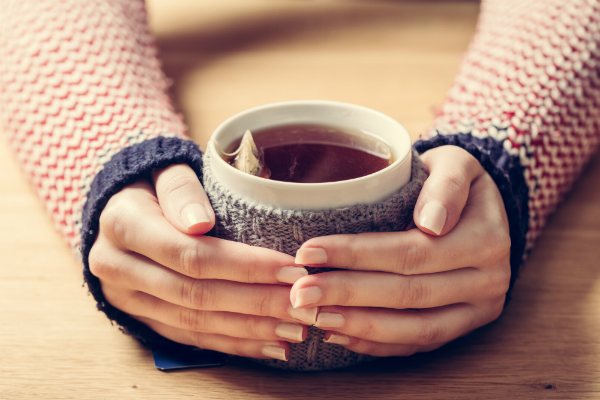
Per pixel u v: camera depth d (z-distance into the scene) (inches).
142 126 21.3
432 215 17.8
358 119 19.0
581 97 23.2
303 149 18.6
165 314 18.7
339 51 36.6
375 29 40.4
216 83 32.2
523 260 21.0
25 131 23.0
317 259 17.2
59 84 22.9
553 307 20.3
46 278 21.3
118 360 19.1
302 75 33.1
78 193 20.9
